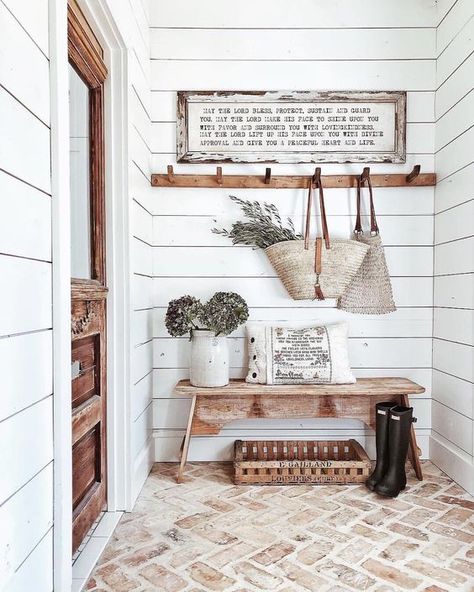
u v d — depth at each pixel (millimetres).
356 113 2730
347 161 2732
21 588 1067
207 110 2727
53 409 1243
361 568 1649
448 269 2568
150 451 2604
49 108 1225
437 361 2699
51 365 1235
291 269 2557
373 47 2736
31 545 1117
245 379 2648
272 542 1823
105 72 2066
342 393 2420
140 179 2371
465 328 2377
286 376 2518
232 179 2703
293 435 2754
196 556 1727
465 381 2371
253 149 2734
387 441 2307
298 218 2744
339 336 2609
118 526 1956
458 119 2459
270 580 1580
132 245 2162
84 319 1829
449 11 2555
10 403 1017
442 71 2645
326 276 2533
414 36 2732
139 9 2387
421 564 1676
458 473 2398
